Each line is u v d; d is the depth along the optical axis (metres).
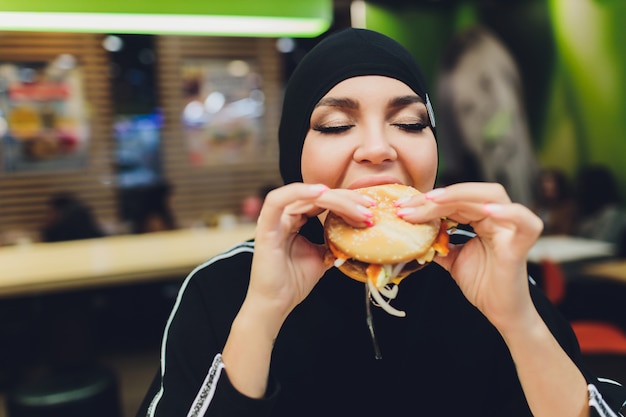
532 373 0.91
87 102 6.81
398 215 0.94
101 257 3.78
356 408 1.08
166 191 5.96
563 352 0.93
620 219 4.18
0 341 4.25
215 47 7.41
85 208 5.19
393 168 1.00
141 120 7.15
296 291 0.93
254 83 7.65
